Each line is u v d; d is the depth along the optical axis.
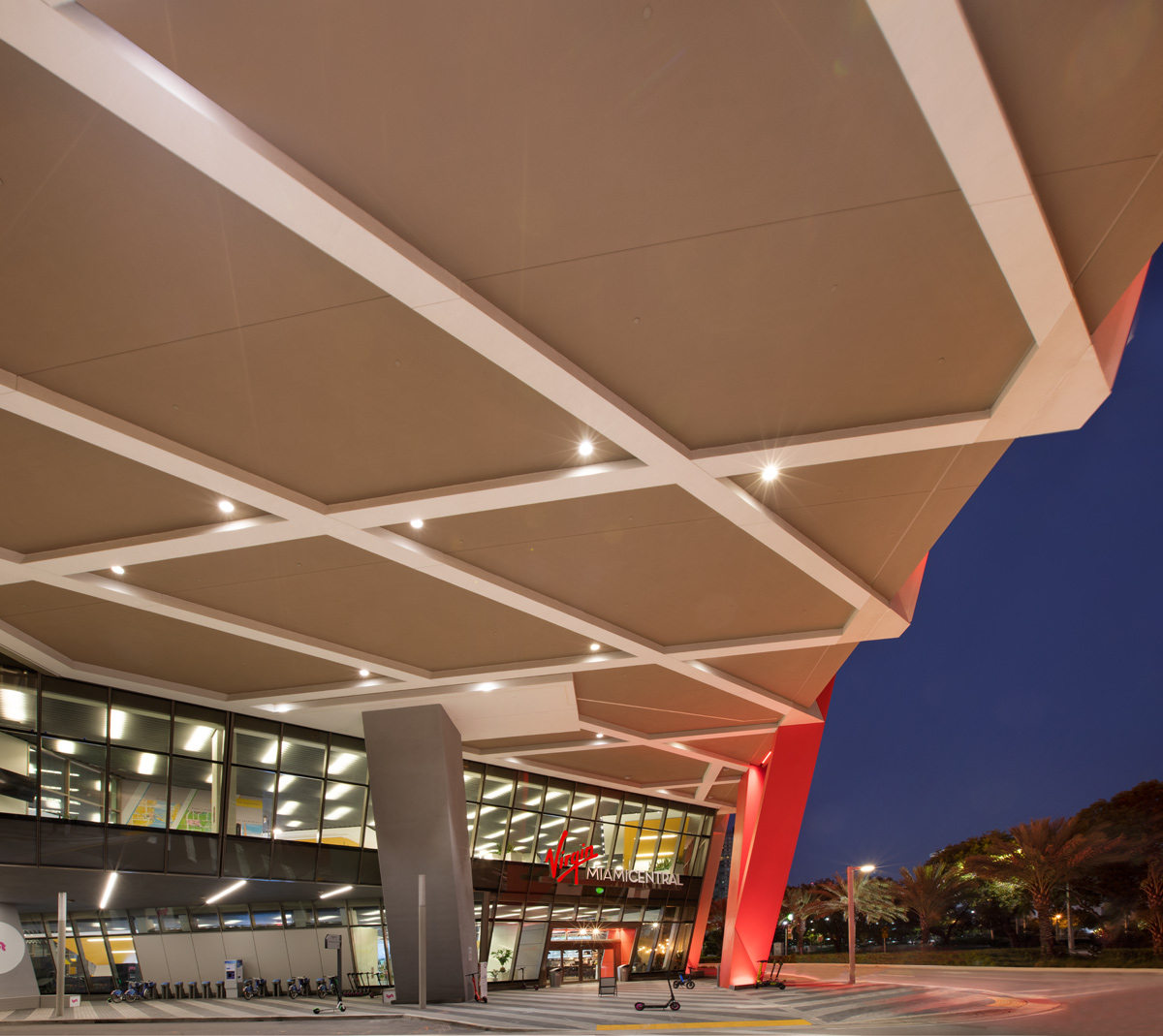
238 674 22.58
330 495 14.10
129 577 16.81
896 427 12.46
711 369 11.25
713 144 7.99
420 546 15.94
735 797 41.94
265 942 32.12
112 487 13.59
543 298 9.85
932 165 8.29
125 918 33.62
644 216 8.77
